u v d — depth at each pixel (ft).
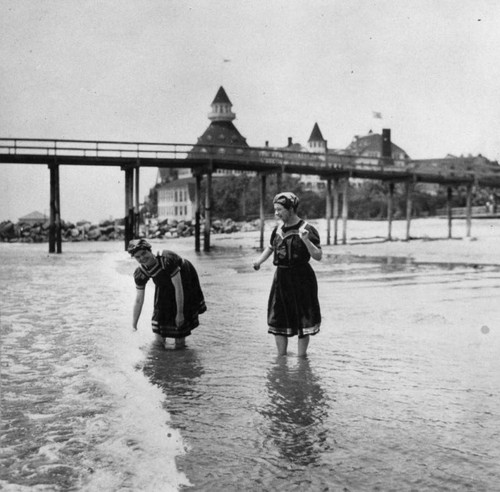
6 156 109.09
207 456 10.22
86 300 32.94
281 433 11.43
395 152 337.11
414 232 194.39
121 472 9.39
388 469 9.73
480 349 19.51
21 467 9.54
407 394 14.14
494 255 89.56
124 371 16.21
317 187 349.00
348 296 34.78
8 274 57.16
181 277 20.36
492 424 11.96
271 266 68.74
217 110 433.07
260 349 19.74
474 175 168.86
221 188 347.36
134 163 114.93
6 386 14.40
